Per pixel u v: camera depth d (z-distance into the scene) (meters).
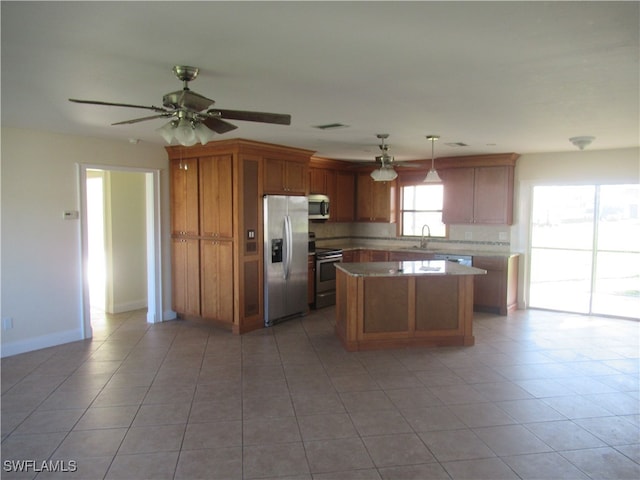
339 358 4.44
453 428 3.05
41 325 4.68
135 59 2.39
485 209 6.52
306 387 3.74
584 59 2.38
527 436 2.95
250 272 5.35
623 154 5.75
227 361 4.36
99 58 2.38
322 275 6.61
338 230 8.09
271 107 3.48
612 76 2.67
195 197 5.52
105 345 4.82
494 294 6.27
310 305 6.48
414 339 4.79
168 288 5.90
